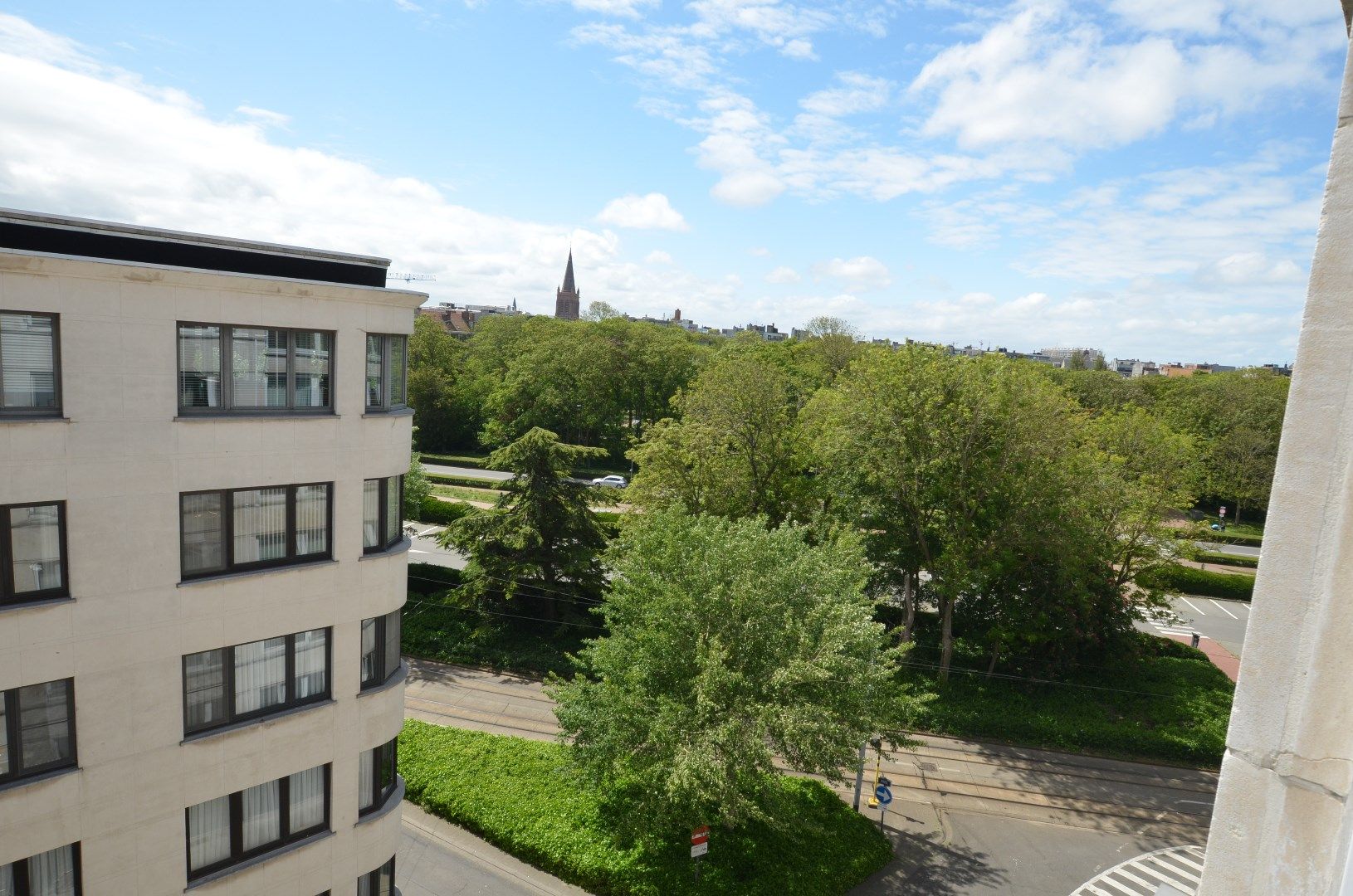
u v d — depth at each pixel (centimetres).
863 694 2166
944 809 2756
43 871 1324
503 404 9150
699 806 2088
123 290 1294
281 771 1559
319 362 1544
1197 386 8369
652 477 3972
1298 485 296
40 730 1300
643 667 2186
